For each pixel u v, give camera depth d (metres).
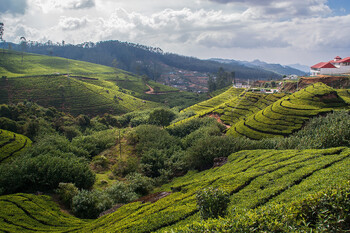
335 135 40.31
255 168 35.62
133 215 28.52
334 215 13.10
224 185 29.39
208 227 14.07
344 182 16.23
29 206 34.94
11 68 168.88
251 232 13.20
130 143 77.12
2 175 41.19
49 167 44.75
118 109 143.38
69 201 39.75
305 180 24.98
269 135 64.56
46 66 199.62
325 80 103.75
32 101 123.88
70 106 132.88
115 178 57.66
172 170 59.72
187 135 77.94
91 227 29.83
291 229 12.81
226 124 96.75
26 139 70.31
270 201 22.11
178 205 27.36
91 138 77.06
